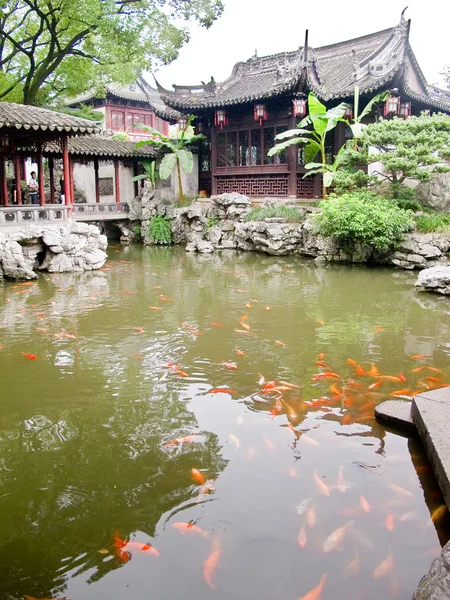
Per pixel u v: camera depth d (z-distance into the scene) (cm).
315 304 1072
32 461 460
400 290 1215
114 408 567
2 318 956
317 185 2206
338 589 307
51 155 2150
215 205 2147
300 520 370
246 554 337
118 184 2441
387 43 2103
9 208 1484
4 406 574
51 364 708
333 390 605
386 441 488
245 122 2275
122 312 1004
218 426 521
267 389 612
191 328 887
